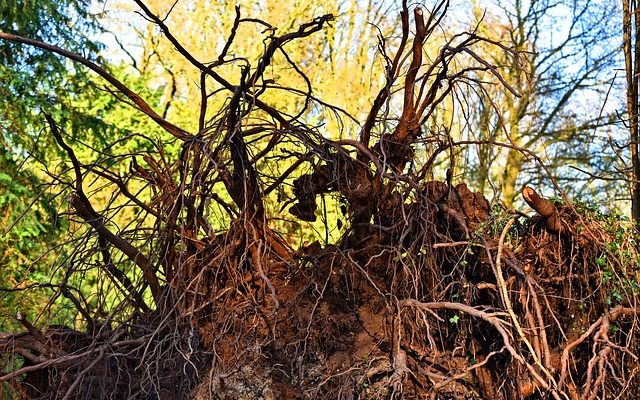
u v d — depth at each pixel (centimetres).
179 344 471
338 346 469
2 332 514
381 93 498
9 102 1049
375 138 546
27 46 1084
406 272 453
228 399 454
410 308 462
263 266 494
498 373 460
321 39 1530
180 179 500
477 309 447
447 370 453
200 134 482
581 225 470
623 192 980
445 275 477
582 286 467
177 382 485
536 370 438
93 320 516
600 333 431
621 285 456
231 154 494
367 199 493
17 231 1006
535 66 1525
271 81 488
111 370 501
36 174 1135
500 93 1493
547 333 468
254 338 469
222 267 488
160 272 518
